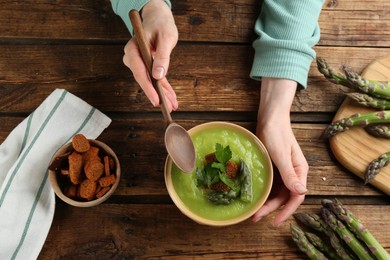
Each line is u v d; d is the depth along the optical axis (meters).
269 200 0.77
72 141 0.73
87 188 0.72
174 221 0.79
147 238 0.78
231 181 0.69
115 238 0.78
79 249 0.77
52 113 0.81
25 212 0.76
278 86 0.81
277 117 0.79
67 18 0.87
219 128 0.74
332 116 0.85
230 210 0.71
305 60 0.81
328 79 0.83
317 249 0.77
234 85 0.85
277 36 0.83
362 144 0.81
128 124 0.83
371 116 0.79
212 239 0.78
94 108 0.81
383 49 0.88
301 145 0.83
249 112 0.84
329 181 0.81
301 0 0.83
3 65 0.85
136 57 0.74
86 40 0.87
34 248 0.75
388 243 0.79
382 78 0.84
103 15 0.88
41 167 0.78
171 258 0.77
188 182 0.72
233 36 0.87
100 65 0.85
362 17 0.89
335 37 0.88
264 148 0.73
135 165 0.81
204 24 0.88
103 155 0.76
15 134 0.80
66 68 0.85
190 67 0.86
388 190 0.79
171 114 0.84
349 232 0.76
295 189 0.72
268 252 0.78
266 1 0.85
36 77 0.85
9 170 0.77
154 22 0.76
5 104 0.83
